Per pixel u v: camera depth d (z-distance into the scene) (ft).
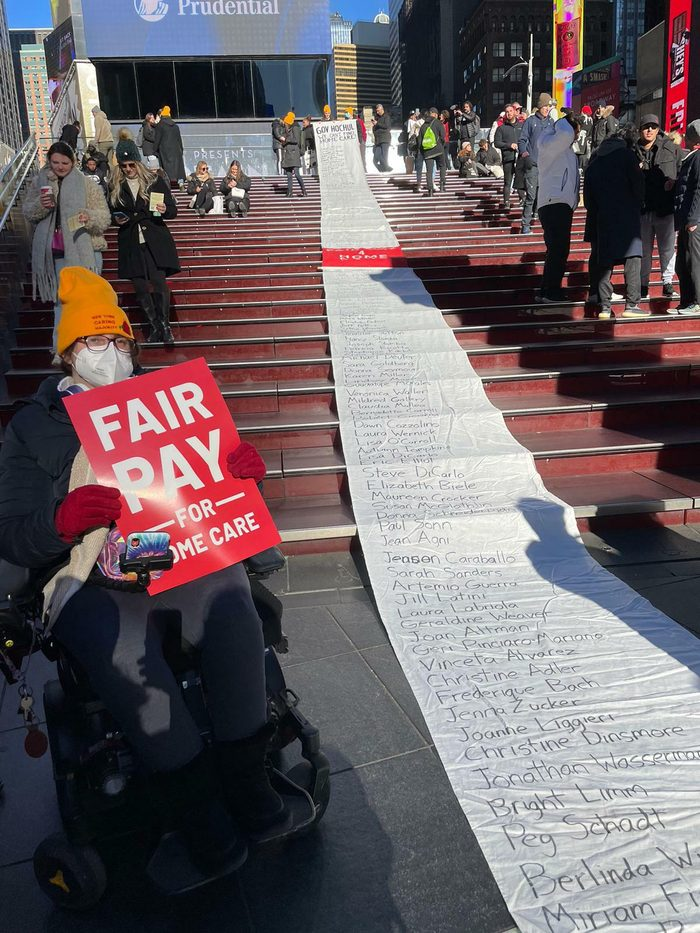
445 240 30.83
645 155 22.74
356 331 21.08
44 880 6.25
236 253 30.19
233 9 67.51
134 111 69.05
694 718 8.45
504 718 8.61
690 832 6.79
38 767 8.23
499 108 345.10
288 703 6.97
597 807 7.16
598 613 10.90
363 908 6.21
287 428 16.35
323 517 14.02
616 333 21.33
